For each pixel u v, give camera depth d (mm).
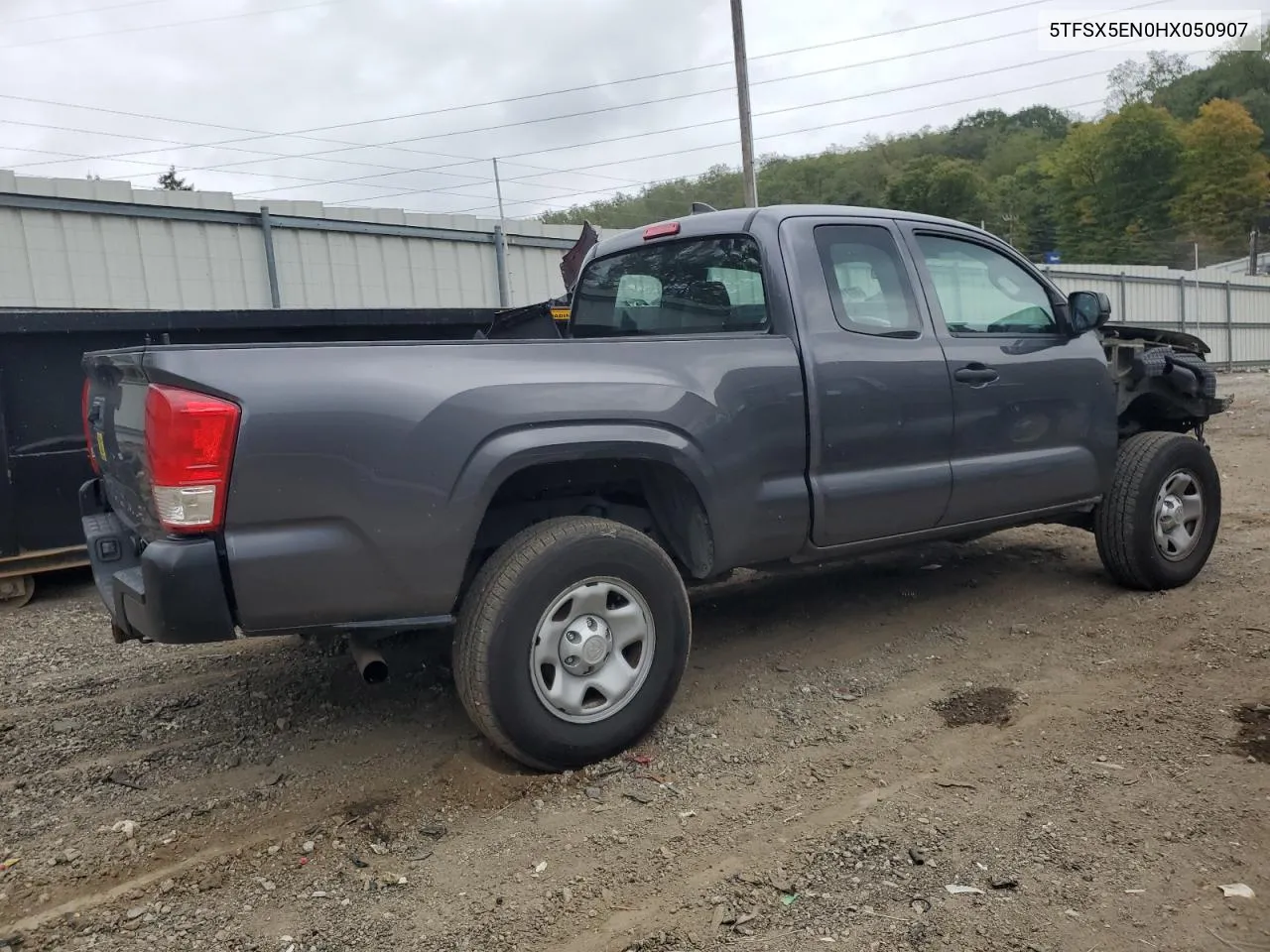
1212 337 29125
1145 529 5195
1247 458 10555
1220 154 62094
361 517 3014
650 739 3660
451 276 13758
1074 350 4992
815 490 3998
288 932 2568
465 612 3260
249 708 4168
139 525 3252
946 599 5363
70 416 6367
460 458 3133
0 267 10109
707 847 2910
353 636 3285
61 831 3143
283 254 12156
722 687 4180
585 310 5328
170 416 2811
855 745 3580
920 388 4301
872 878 2711
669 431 3551
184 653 4980
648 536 3676
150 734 3926
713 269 4371
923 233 4625
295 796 3336
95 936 2582
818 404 3971
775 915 2557
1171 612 5000
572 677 3371
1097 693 3971
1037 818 3000
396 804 3250
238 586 2900
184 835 3096
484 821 3113
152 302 11164
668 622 3539
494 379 3230
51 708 4254
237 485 2869
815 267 4129
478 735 3779
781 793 3225
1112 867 2725
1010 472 4664
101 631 5625
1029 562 6094
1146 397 5613
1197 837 2865
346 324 6711
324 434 2951
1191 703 3824
